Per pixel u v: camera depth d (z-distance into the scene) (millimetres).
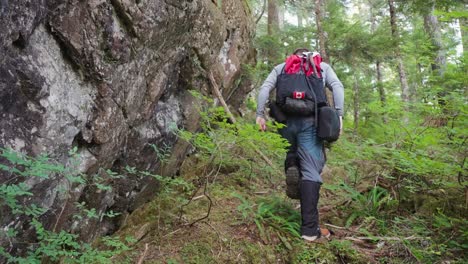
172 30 3105
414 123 4434
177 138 3779
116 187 2992
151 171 3441
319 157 3344
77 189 2447
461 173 3539
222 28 4500
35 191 2049
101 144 2555
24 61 1832
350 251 3088
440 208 3721
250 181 4301
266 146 3824
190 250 2928
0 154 1694
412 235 3400
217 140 3529
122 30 2477
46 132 2029
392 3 8812
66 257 2273
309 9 11797
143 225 3154
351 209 3879
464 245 3146
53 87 2033
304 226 3184
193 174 4219
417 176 4059
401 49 8500
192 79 3961
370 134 7441
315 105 3283
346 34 8516
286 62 3463
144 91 3018
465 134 3629
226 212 3510
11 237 1988
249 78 6234
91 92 2393
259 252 3023
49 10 1977
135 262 2725
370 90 9859
